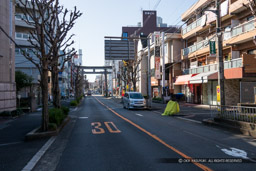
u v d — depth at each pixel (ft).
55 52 36.76
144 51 146.30
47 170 16.03
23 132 32.19
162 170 15.62
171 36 100.53
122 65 190.60
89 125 38.58
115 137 27.45
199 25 82.94
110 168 16.16
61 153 20.49
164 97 97.81
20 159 18.38
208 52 79.20
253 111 28.86
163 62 96.53
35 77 112.16
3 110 51.62
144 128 34.40
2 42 52.44
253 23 55.83
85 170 15.84
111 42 88.48
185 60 98.02
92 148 22.13
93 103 123.85
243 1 57.98
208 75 68.03
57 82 44.75
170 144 23.43
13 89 57.26
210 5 76.64
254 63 58.34
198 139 26.02
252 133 27.63
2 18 52.54
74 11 35.06
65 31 35.12
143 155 19.38
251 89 49.55
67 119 43.29
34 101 71.92
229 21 69.77
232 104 69.77
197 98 91.35
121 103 121.49
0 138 27.86
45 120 28.99
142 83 151.94
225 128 33.12
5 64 53.67
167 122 41.83
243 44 63.36
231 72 62.49
